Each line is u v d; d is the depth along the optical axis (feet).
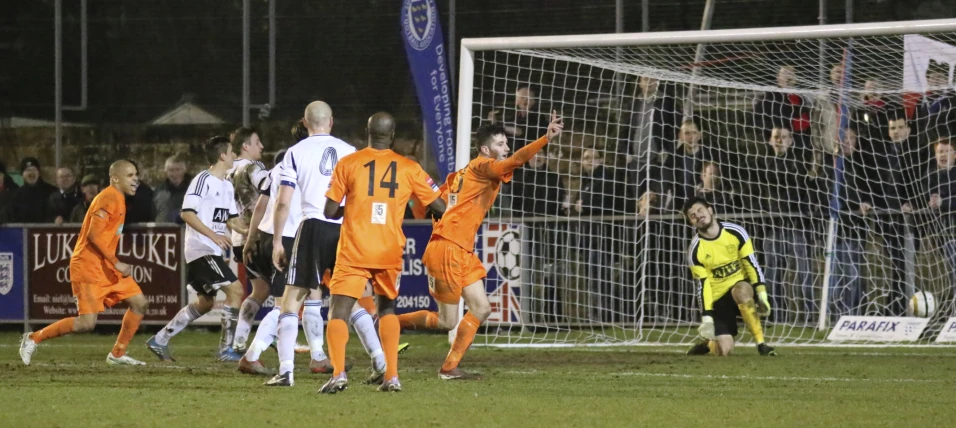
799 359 89.86
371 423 51.80
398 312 117.80
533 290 116.78
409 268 117.80
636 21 153.28
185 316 89.81
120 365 85.40
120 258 123.03
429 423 51.80
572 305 117.80
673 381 72.90
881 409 57.93
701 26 150.92
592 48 118.62
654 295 118.93
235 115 167.63
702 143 127.54
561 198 128.26
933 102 115.85
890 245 113.91
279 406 57.88
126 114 169.68
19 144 168.35
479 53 154.61
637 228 118.42
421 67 118.93
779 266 118.52
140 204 129.80
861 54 110.11
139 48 169.07
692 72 122.01
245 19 165.99
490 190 72.49
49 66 168.35
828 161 117.60
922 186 115.03
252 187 92.22
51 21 168.14
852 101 115.55
